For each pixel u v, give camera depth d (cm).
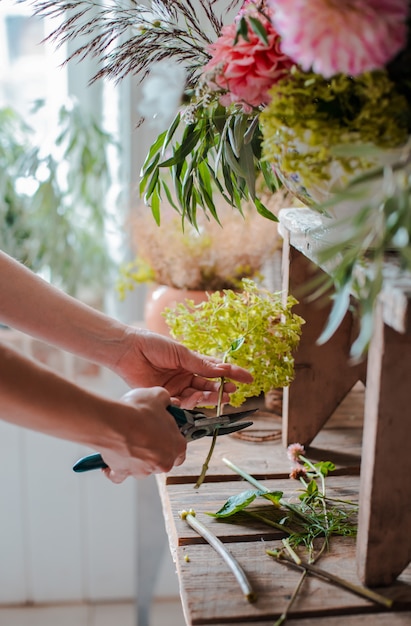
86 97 162
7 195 153
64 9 97
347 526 91
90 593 189
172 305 125
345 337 103
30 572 186
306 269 101
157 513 150
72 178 155
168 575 186
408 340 75
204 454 106
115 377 170
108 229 164
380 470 79
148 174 101
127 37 144
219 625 78
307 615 79
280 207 125
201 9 127
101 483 178
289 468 103
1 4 147
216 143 98
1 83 164
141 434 82
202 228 126
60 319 102
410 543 81
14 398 77
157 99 81
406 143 73
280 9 68
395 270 76
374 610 80
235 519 93
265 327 98
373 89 72
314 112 75
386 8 67
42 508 180
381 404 77
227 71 79
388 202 67
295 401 105
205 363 99
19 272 101
